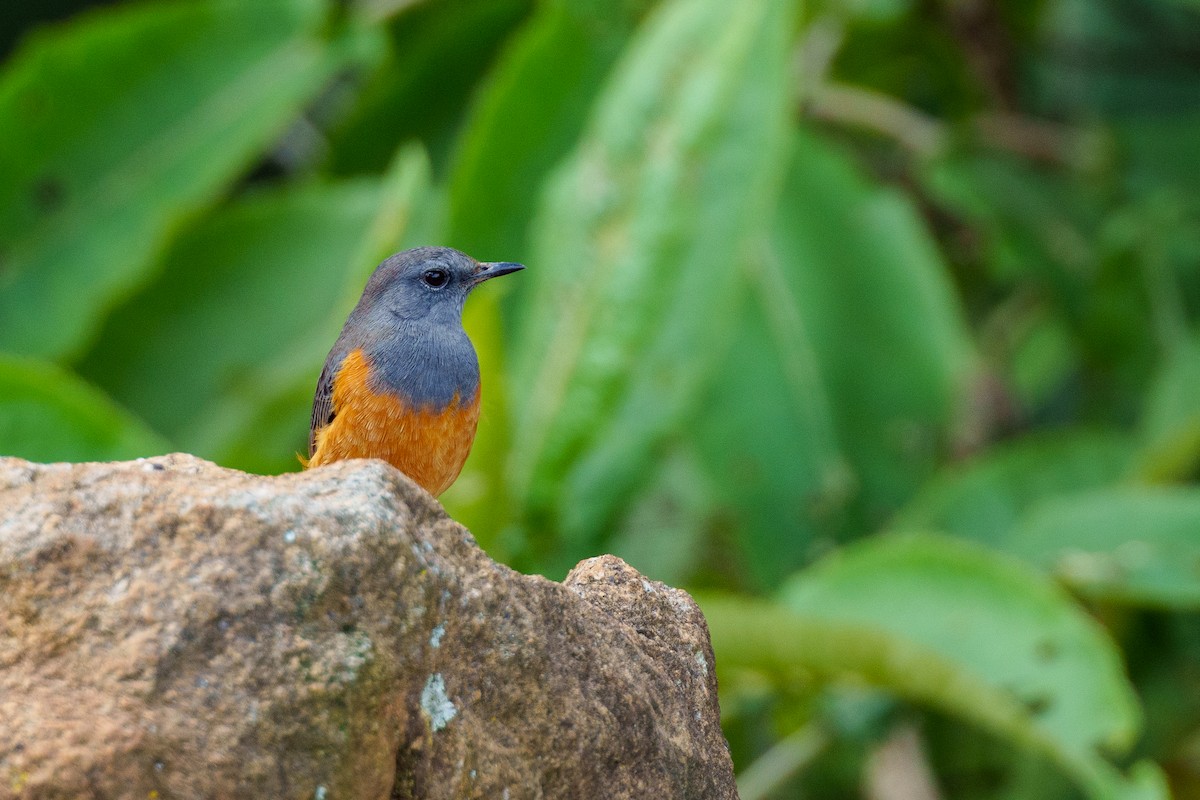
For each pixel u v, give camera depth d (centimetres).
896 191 1675
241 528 444
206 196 1547
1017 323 1939
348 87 2188
